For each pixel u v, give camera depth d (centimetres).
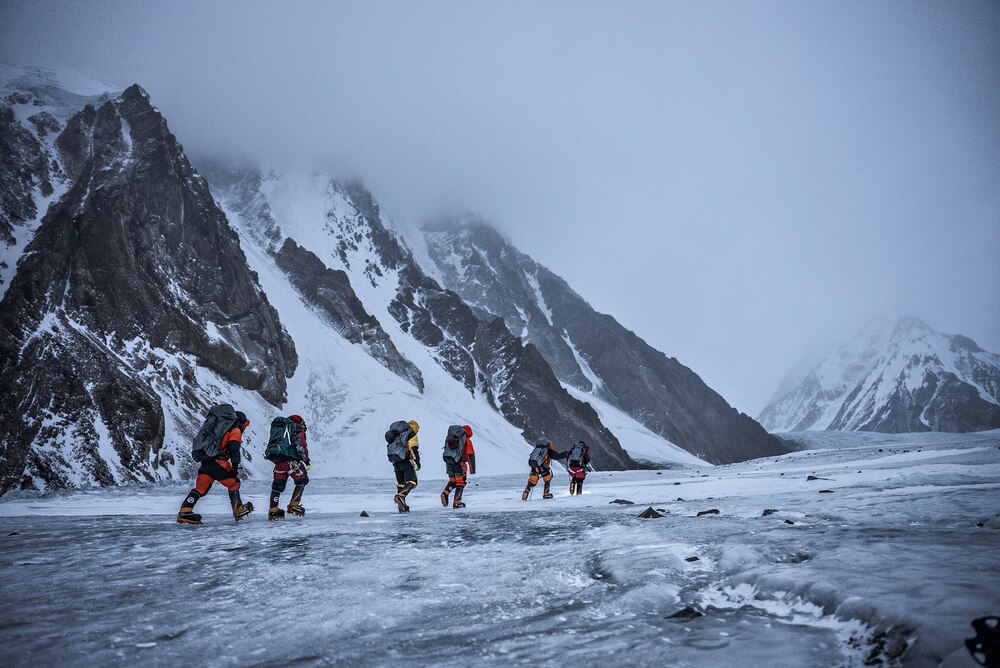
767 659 207
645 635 246
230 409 823
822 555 357
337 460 4972
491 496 1545
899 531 443
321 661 242
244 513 828
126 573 441
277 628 292
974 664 166
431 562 450
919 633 197
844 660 202
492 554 483
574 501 1212
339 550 528
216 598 361
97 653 258
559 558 446
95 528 730
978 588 249
